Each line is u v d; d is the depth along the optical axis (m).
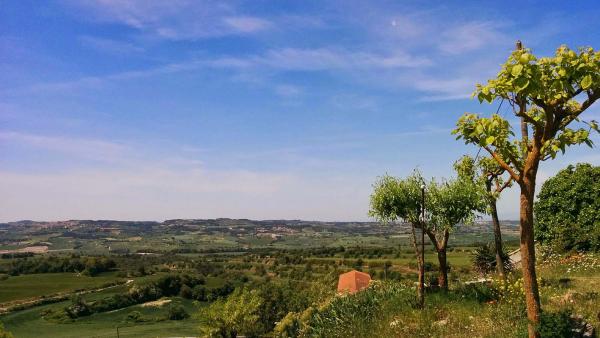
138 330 92.31
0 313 97.19
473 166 16.30
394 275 73.75
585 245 22.00
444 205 15.78
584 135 7.68
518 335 9.78
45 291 114.62
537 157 8.02
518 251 24.66
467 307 13.77
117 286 118.81
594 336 9.58
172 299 114.12
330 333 15.24
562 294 13.79
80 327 93.75
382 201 16.47
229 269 137.75
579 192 23.09
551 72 7.42
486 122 8.07
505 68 7.53
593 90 7.54
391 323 13.91
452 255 88.94
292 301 79.06
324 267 111.75
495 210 16.47
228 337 66.94
